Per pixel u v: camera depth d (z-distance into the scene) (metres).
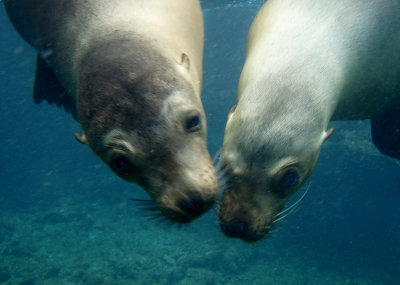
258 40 0.75
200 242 3.96
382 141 0.97
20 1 0.85
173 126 0.51
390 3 0.79
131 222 4.59
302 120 0.60
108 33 0.67
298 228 4.41
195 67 0.72
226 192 0.61
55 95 1.00
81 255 3.86
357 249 4.18
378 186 4.16
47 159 7.96
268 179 0.59
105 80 0.55
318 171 4.26
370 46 0.76
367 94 0.84
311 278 3.63
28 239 4.38
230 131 0.62
